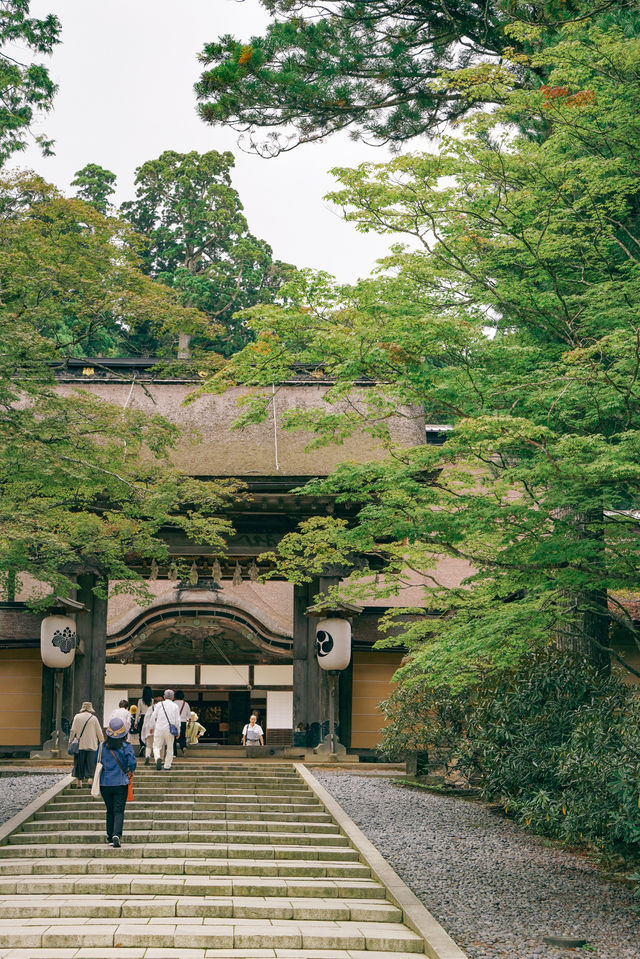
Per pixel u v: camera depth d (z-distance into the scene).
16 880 10.99
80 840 13.27
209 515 23.58
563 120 12.55
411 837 13.98
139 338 42.34
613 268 14.14
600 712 12.88
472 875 11.85
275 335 12.09
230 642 29.61
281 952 8.84
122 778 12.70
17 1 18.84
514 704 15.52
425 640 19.14
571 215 13.24
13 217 16.11
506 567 12.58
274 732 29.50
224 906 10.11
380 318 12.36
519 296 13.50
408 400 12.64
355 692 24.42
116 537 19.83
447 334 11.75
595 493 12.46
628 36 13.61
